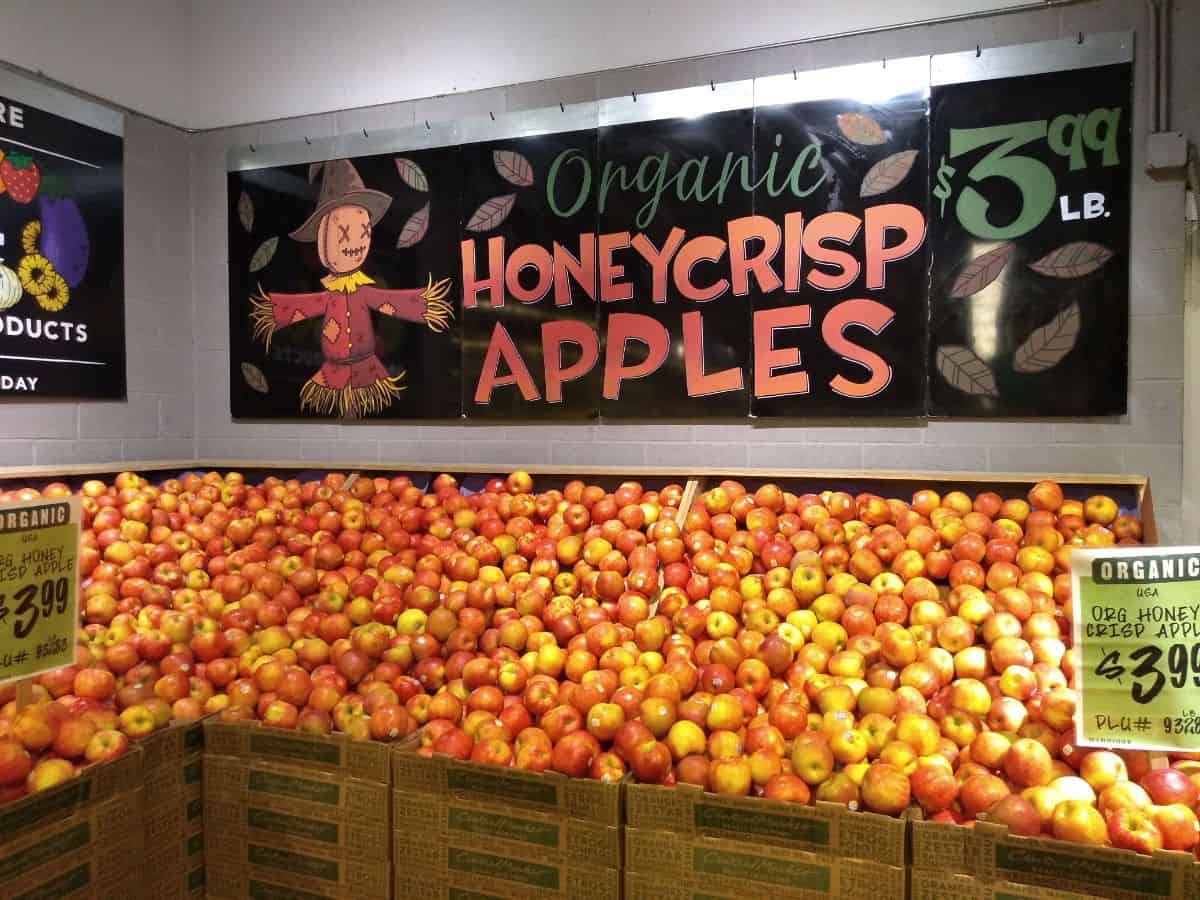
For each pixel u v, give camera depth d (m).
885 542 2.87
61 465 4.10
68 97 4.11
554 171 4.01
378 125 4.36
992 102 3.34
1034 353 3.31
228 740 2.51
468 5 4.15
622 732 2.17
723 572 2.84
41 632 2.25
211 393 4.82
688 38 3.77
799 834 1.91
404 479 3.94
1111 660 1.97
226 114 4.70
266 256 4.62
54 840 2.07
